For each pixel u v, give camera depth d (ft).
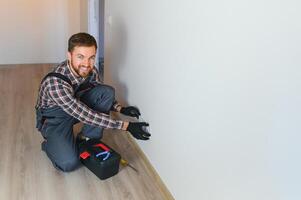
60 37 14.19
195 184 5.28
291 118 3.23
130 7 7.55
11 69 13.34
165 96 6.10
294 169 3.27
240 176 4.11
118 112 8.39
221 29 4.17
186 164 5.51
